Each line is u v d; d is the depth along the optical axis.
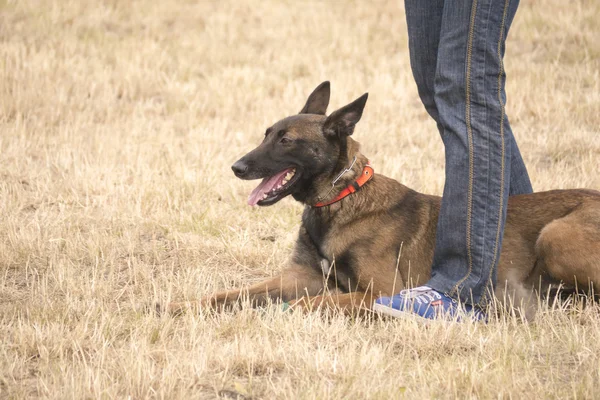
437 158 10.41
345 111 6.11
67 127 10.98
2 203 8.21
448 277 5.68
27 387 4.44
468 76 5.46
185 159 10.19
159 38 16.27
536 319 5.60
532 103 12.19
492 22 5.41
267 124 11.78
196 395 4.30
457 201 5.58
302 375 4.61
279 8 18.55
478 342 5.14
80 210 8.30
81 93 12.92
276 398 4.35
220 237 7.76
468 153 5.50
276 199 6.29
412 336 5.32
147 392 4.32
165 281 6.39
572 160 10.14
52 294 6.09
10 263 6.79
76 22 16.45
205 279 6.59
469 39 5.43
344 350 4.97
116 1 18.06
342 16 18.16
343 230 6.08
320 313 5.74
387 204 6.15
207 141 10.91
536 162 10.03
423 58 6.15
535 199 6.18
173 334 5.33
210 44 16.08
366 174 6.18
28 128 11.20
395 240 6.07
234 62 15.22
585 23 15.66
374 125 11.68
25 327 5.08
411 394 4.36
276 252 7.33
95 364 4.67
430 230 6.19
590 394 4.32
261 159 6.23
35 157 10.12
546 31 15.82
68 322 5.41
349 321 5.77
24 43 14.98
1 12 16.30
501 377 4.50
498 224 5.58
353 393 4.36
